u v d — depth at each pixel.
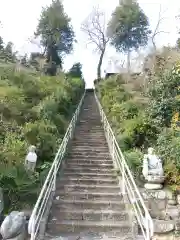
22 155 10.19
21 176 8.94
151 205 8.81
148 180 9.44
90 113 22.78
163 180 9.45
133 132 12.71
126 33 43.03
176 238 7.60
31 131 11.66
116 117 17.12
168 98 12.66
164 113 12.49
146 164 9.62
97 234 7.66
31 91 16.84
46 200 8.20
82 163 12.01
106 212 8.44
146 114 13.73
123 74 29.14
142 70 23.83
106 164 11.88
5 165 9.08
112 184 10.38
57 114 16.17
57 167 10.15
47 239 7.26
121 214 8.41
